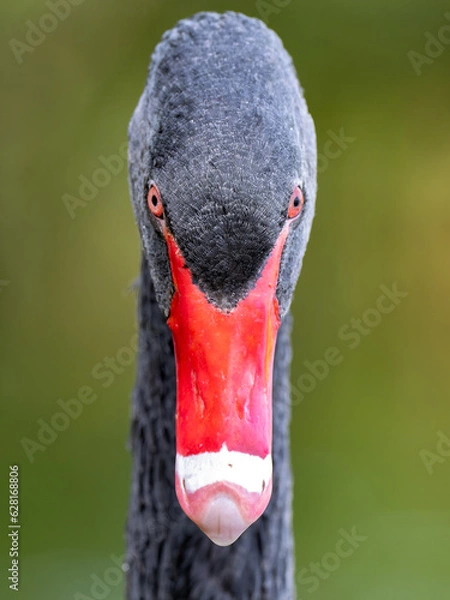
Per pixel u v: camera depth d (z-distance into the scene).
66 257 12.22
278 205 3.68
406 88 11.51
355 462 11.27
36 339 12.23
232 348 3.72
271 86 3.91
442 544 9.98
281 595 5.28
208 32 4.14
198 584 5.16
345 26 11.04
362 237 12.30
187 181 3.65
